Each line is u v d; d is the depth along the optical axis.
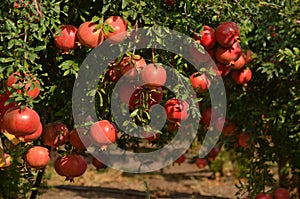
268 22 5.15
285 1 4.93
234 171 10.56
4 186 4.98
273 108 5.61
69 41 3.02
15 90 2.73
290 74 5.05
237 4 3.75
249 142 5.61
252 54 5.18
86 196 9.21
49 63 3.45
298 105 5.12
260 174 5.73
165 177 11.27
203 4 3.50
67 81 3.48
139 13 3.04
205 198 9.15
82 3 3.24
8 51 2.88
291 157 5.91
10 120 2.73
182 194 9.54
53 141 3.36
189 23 3.25
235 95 5.54
